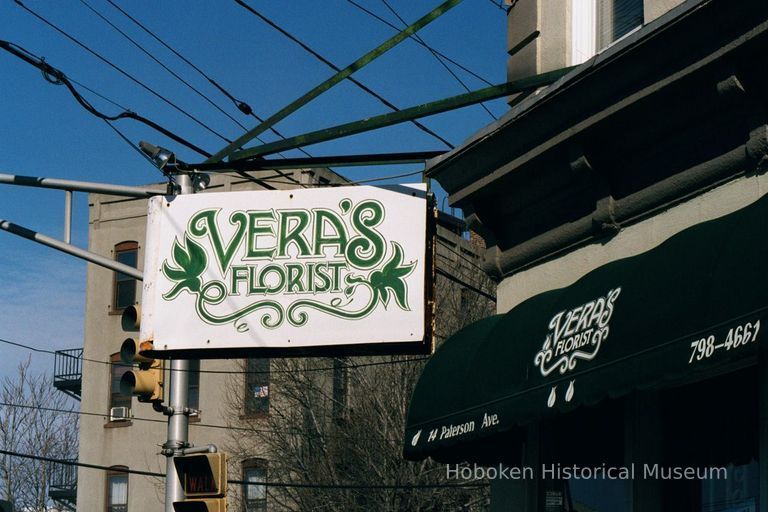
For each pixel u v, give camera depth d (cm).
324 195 1260
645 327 915
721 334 831
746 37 926
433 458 1234
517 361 1077
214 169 1327
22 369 5025
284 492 3291
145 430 4216
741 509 969
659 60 1006
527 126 1162
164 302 1265
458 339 1234
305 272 1242
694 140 1030
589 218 1154
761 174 957
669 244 964
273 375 3409
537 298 1156
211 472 1244
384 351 1246
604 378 945
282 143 1320
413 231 1231
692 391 1042
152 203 1295
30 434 4947
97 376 4319
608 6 1268
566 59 1286
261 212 1268
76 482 4434
